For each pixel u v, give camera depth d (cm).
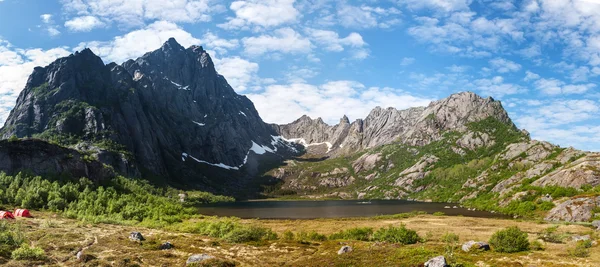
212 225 9281
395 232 7550
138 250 6316
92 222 9612
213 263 5425
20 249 5378
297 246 6969
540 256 5378
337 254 5853
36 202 11775
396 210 19050
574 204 12206
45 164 16050
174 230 9706
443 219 12862
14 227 7225
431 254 5234
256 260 5881
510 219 12650
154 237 7831
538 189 15538
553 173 16462
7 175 14688
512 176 19988
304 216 16488
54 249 5969
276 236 8256
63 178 15562
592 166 15300
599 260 5003
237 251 6581
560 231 8625
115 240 7044
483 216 14300
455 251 5972
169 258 5859
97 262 5331
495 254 5634
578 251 5428
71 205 11912
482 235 8669
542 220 12250
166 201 18162
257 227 8494
